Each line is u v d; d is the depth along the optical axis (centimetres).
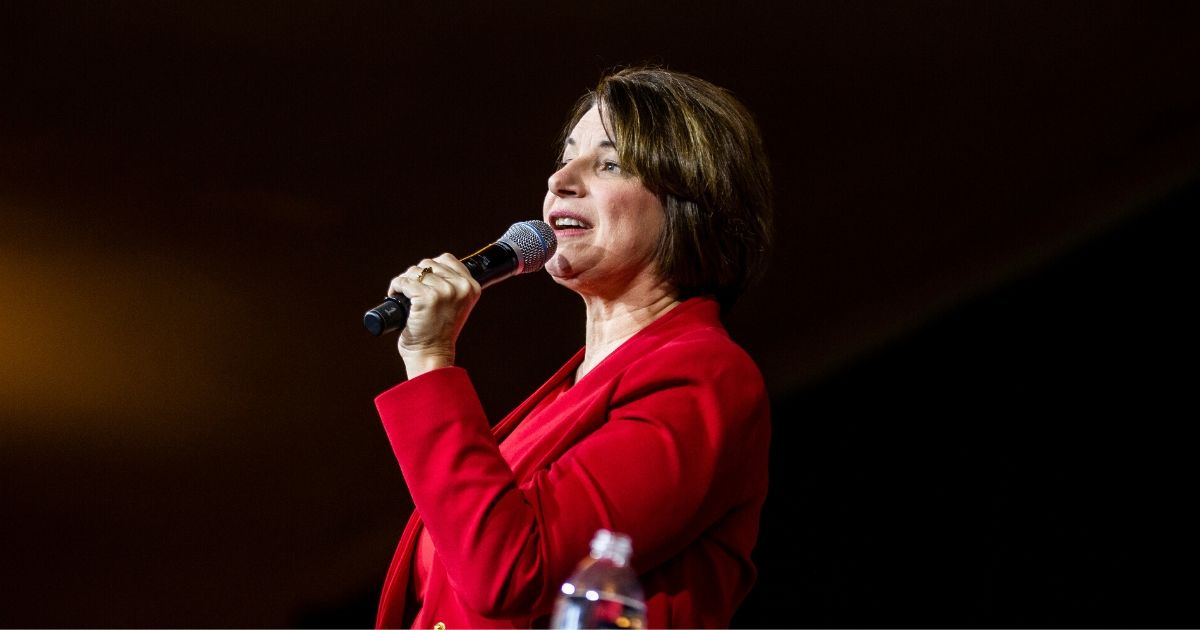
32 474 984
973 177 861
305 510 964
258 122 972
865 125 877
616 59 902
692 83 482
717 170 462
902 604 854
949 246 867
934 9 859
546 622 408
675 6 894
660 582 412
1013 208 854
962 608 845
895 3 864
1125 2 823
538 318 913
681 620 411
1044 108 846
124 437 980
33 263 998
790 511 878
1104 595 825
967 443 857
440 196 940
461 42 932
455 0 932
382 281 952
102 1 983
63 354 991
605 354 472
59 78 994
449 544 391
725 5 886
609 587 376
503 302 920
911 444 866
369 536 955
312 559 963
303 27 959
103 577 977
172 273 982
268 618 966
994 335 858
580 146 481
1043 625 832
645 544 392
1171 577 812
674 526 396
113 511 979
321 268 963
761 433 434
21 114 995
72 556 980
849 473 874
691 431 407
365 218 955
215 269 977
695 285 471
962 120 860
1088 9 830
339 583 961
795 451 884
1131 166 831
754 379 429
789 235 891
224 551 970
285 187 967
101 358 988
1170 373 820
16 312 1016
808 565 872
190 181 981
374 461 956
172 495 976
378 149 952
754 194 475
